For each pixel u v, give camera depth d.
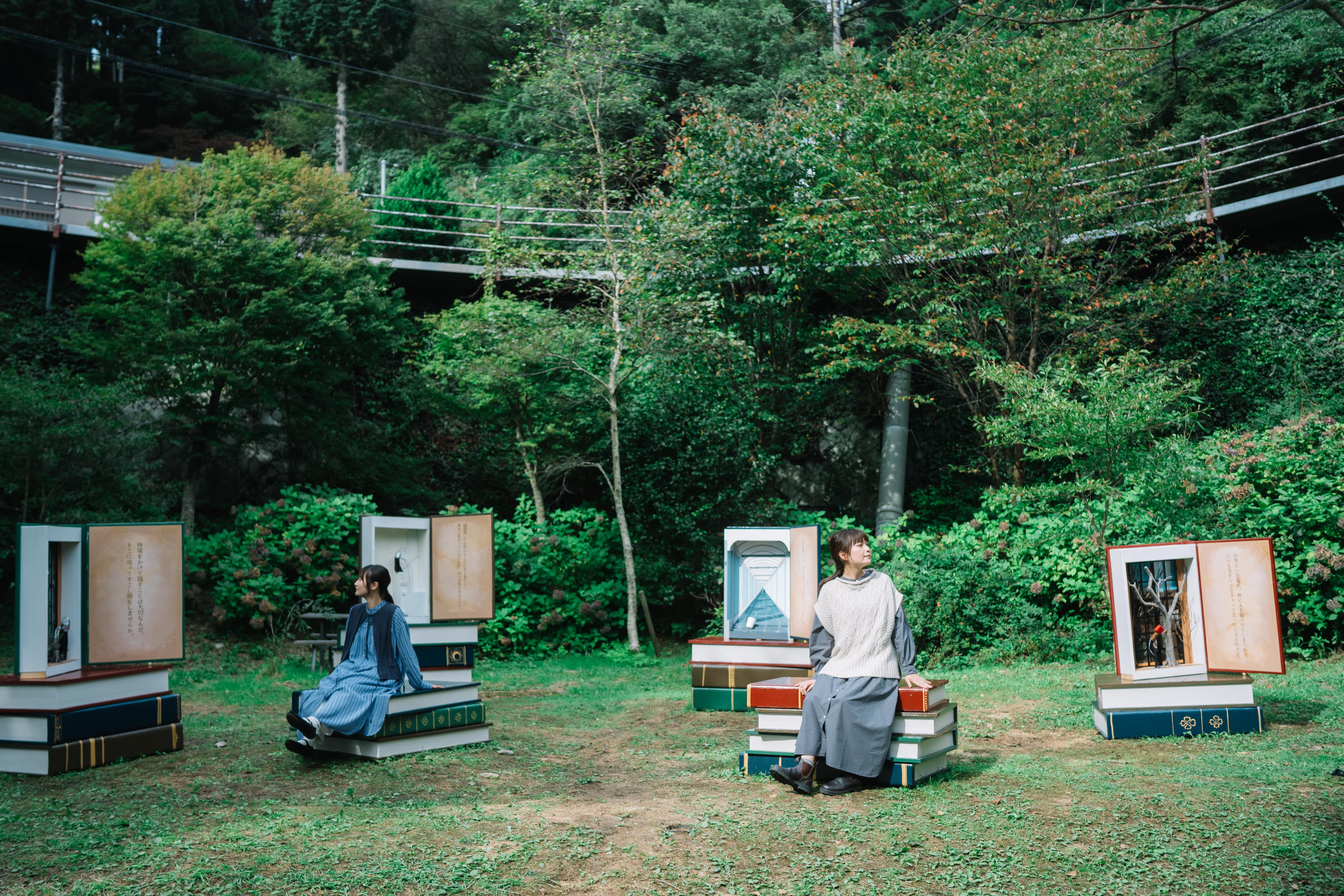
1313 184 13.48
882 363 14.95
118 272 12.71
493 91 30.12
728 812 4.34
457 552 7.94
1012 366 9.73
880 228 13.52
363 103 34.56
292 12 34.59
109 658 5.78
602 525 13.67
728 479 13.66
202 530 13.55
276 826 4.19
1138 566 6.11
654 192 14.13
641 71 24.66
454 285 17.06
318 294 12.96
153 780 5.13
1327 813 4.00
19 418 10.52
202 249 12.15
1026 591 10.34
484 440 16.05
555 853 3.80
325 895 3.38
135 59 33.53
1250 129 17.73
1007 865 3.58
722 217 14.64
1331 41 18.12
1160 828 3.90
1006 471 14.16
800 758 4.67
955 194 12.83
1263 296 14.51
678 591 13.85
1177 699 5.84
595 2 14.54
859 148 13.86
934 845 3.81
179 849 3.89
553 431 13.77
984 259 13.73
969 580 10.20
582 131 14.45
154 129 33.66
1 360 13.63
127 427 11.59
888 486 15.91
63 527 5.62
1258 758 5.06
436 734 5.95
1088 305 13.05
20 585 5.41
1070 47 12.57
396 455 15.00
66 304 14.73
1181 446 8.69
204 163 13.52
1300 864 3.47
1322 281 14.04
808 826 4.10
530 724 7.13
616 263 13.42
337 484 14.23
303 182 13.34
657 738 6.48
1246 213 14.31
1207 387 14.71
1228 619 5.96
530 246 15.15
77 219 15.95
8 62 31.77
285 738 6.31
